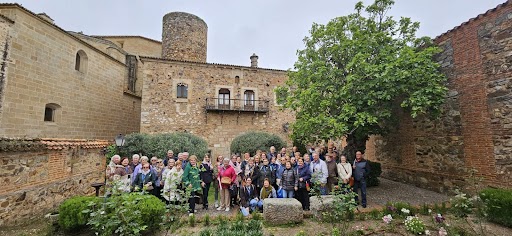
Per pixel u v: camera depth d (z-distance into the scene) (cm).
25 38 1010
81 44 1320
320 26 905
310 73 873
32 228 538
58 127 1170
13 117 961
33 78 1045
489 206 551
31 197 590
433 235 467
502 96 648
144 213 492
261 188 717
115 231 389
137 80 2095
